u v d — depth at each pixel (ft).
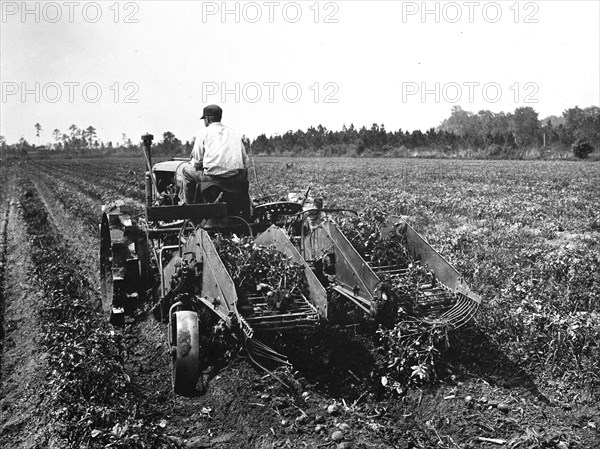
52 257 37.63
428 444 15.11
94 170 151.94
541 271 28.19
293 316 17.40
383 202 55.06
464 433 15.48
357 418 16.24
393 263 21.08
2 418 18.48
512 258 31.53
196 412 17.40
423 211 50.70
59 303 26.55
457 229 42.93
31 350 23.48
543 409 16.46
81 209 62.34
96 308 27.86
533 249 33.30
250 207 23.12
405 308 18.38
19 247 45.85
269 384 17.92
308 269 17.78
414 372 17.17
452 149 202.90
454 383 17.83
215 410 17.37
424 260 20.24
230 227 22.68
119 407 16.97
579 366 18.07
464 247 34.88
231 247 19.98
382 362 18.24
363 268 18.13
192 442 15.81
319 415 16.40
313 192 66.54
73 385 18.24
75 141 501.97
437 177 96.43
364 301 17.98
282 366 17.58
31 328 26.14
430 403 16.92
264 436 15.66
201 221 22.76
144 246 24.39
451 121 462.19
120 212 24.91
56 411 17.49
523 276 27.40
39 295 30.07
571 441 14.84
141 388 19.07
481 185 80.38
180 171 25.90
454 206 54.95
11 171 173.78
